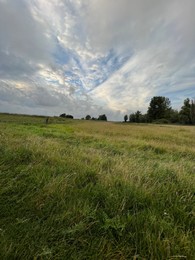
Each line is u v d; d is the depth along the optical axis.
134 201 3.14
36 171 4.03
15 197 3.04
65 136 12.45
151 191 3.48
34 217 2.66
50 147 6.41
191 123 83.25
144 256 2.12
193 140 15.07
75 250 2.17
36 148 5.75
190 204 3.22
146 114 107.88
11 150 5.20
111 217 2.80
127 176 4.12
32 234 2.29
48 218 2.60
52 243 2.24
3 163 4.38
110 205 3.01
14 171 4.00
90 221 2.66
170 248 2.17
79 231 2.42
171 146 10.61
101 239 2.30
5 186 3.36
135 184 3.68
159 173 4.65
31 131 13.68
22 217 2.62
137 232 2.43
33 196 3.11
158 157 8.12
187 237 2.35
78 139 11.62
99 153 6.90
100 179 3.95
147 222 2.59
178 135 18.97
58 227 2.48
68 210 2.76
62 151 6.31
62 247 2.18
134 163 5.46
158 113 101.81
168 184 3.89
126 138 13.61
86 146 9.02
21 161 4.76
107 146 9.29
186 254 2.12
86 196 3.22
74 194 3.26
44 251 1.99
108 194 3.27
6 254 1.96
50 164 4.74
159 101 101.56
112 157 6.52
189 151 9.50
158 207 3.04
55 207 2.85
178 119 90.62
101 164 5.17
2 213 2.67
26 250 2.05
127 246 2.26
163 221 2.58
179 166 5.45
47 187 3.31
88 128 24.58
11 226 2.40
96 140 11.83
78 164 4.72
